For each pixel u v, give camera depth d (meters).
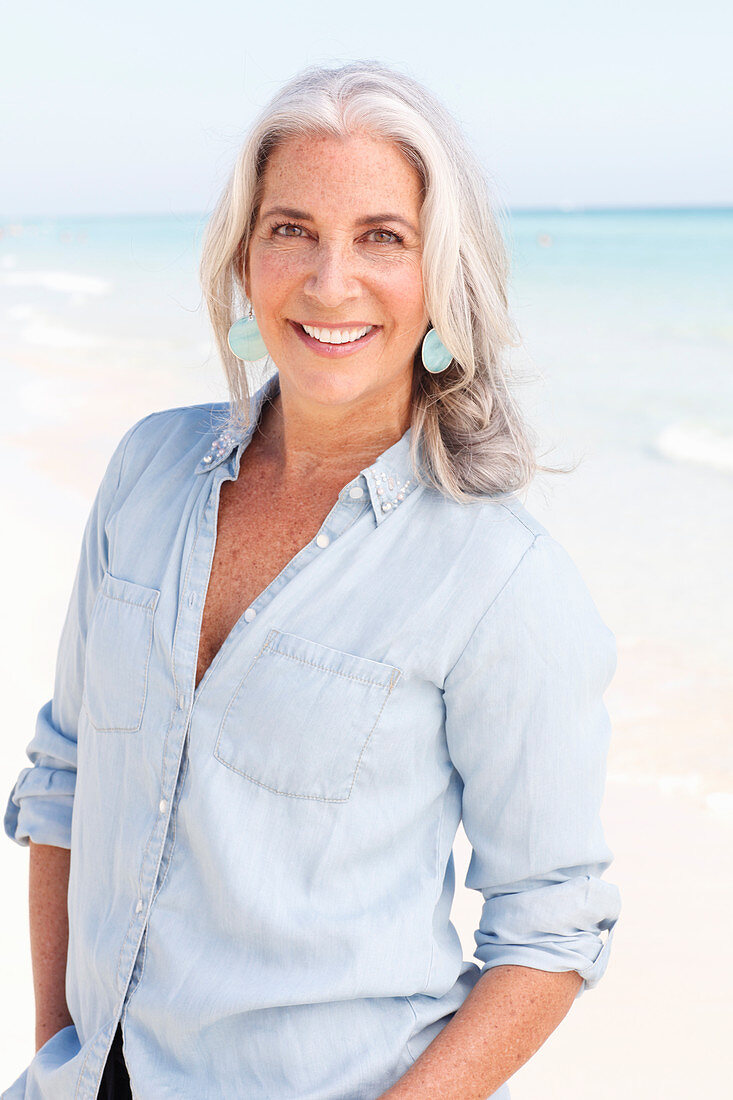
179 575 1.62
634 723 5.83
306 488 1.64
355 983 1.45
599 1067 3.30
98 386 17.02
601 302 29.22
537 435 1.78
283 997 1.43
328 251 1.48
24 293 37.38
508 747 1.49
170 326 25.59
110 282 40.19
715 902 4.15
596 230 69.88
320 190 1.47
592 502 10.36
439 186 1.48
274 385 1.78
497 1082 1.47
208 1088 1.47
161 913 1.53
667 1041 3.40
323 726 1.46
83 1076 1.57
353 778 1.47
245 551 1.63
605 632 1.55
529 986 1.50
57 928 1.87
